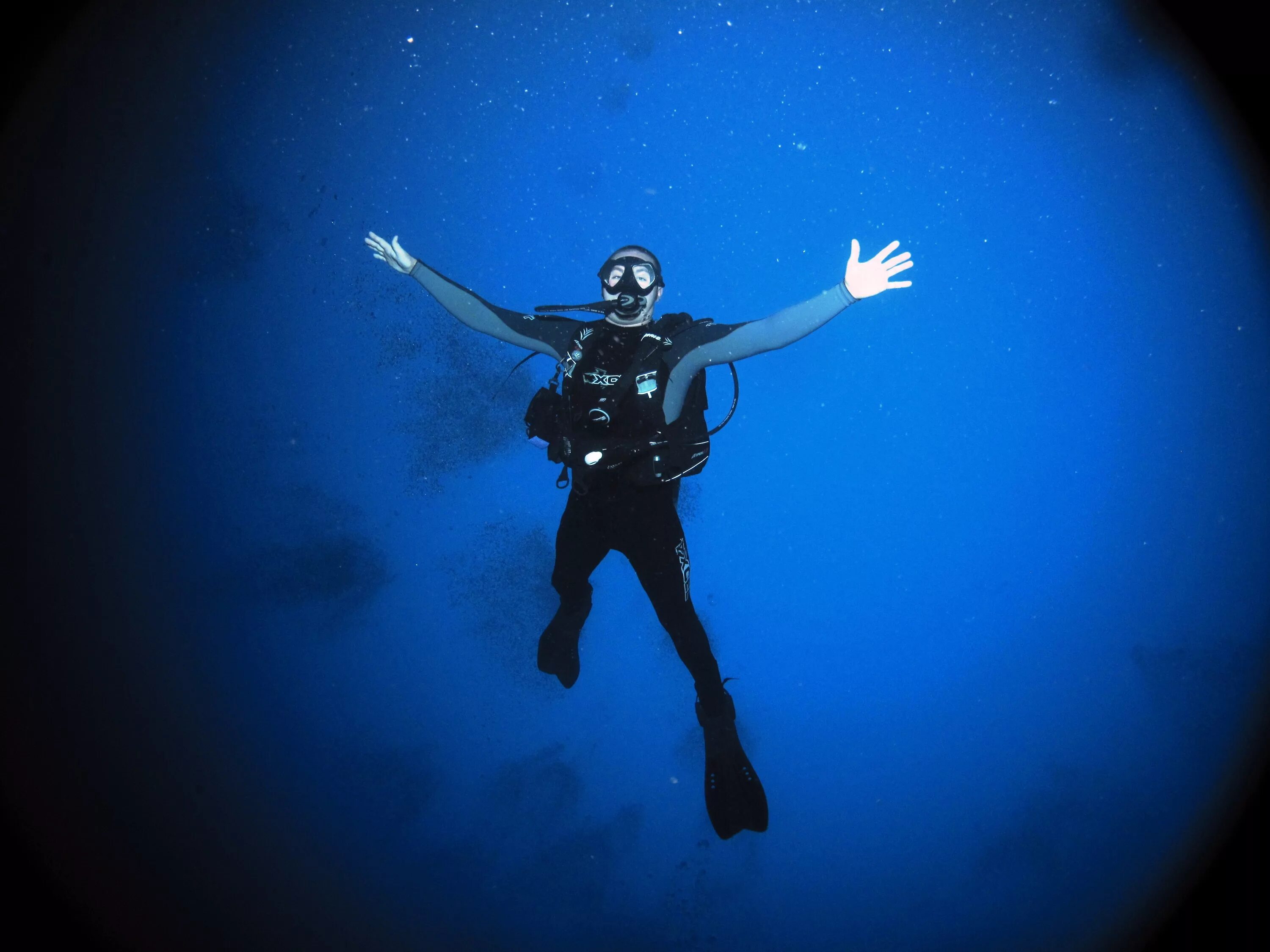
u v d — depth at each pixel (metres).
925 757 4.27
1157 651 4.64
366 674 4.46
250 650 4.54
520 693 4.37
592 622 4.52
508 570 4.75
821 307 2.42
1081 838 4.04
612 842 3.96
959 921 3.79
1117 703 4.46
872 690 4.50
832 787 4.16
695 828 4.01
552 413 2.78
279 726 4.28
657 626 4.52
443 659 4.51
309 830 3.93
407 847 3.92
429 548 4.85
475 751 4.21
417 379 5.16
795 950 3.71
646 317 2.80
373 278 5.29
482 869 3.87
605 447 2.63
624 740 4.26
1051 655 4.64
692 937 3.73
